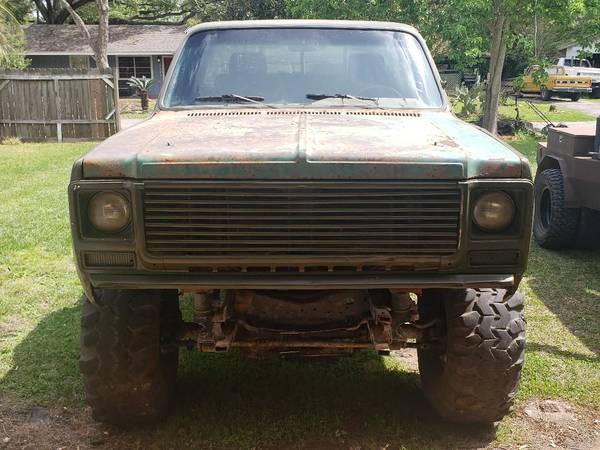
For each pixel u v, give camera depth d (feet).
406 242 9.02
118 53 123.13
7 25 86.84
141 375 10.84
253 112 12.51
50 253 22.76
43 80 59.36
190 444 11.23
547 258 22.76
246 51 13.82
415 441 11.34
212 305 10.57
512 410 12.23
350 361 14.52
